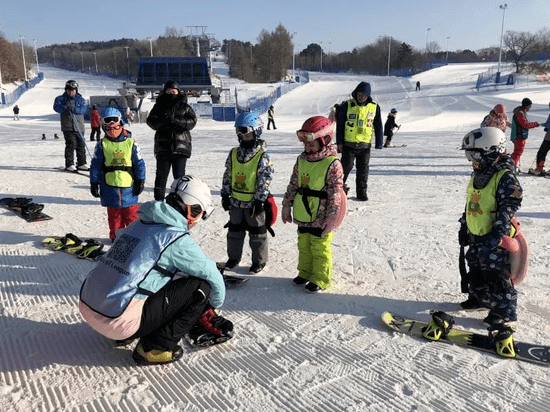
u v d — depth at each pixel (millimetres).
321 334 3561
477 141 3477
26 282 4477
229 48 132500
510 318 3486
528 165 11578
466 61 152250
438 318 3480
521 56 81062
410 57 127812
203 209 3162
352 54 151500
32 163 11781
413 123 32438
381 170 11031
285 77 107500
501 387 2893
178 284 3061
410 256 5250
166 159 6609
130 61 125250
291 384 2934
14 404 2730
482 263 3520
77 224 6523
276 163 12203
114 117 5355
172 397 2807
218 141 19641
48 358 3211
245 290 4391
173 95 6477
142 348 3127
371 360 3199
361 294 4289
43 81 104312
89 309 2936
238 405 2730
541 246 5492
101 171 5527
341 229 6289
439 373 3041
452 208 7363
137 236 3008
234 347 3381
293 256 5316
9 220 6637
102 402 2756
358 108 7453
